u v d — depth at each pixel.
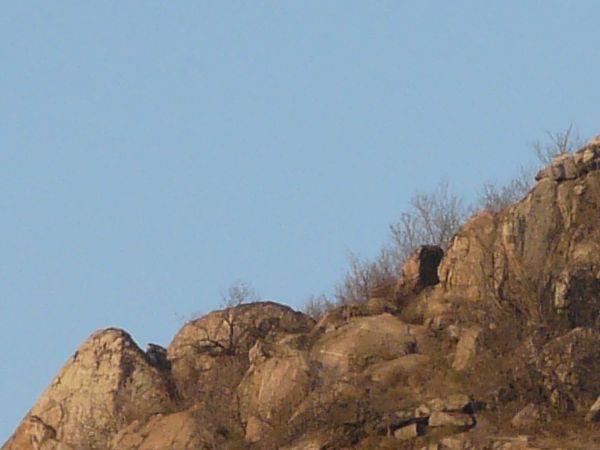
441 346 166.50
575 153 174.62
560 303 164.25
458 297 171.00
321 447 153.88
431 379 160.75
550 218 169.25
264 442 158.12
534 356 158.12
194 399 172.12
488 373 159.12
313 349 169.25
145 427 167.38
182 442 162.50
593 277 164.75
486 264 170.38
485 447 148.50
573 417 153.50
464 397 155.50
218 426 164.12
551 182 170.88
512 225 170.38
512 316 166.38
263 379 165.75
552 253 167.75
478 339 163.00
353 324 170.88
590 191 169.50
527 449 147.00
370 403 157.75
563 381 155.38
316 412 157.62
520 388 157.00
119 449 165.50
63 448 173.50
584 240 167.00
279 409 162.88
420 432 154.12
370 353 166.50
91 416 174.88
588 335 158.50
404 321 172.62
